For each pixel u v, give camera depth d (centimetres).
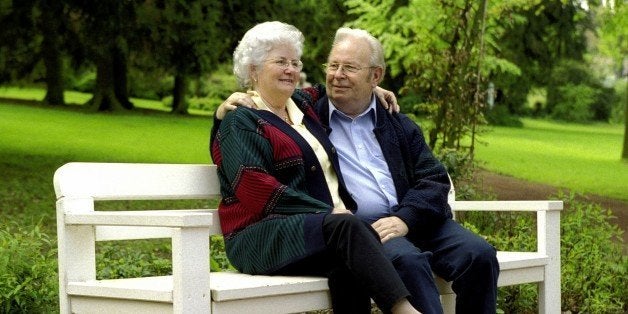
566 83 5347
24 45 2136
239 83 496
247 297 400
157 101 4688
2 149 2192
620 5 1841
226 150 460
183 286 388
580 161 2736
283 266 435
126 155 2247
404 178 515
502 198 1691
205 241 395
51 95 3619
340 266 430
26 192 1514
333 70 517
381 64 524
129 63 3500
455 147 1097
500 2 1239
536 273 532
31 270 568
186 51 2211
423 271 449
